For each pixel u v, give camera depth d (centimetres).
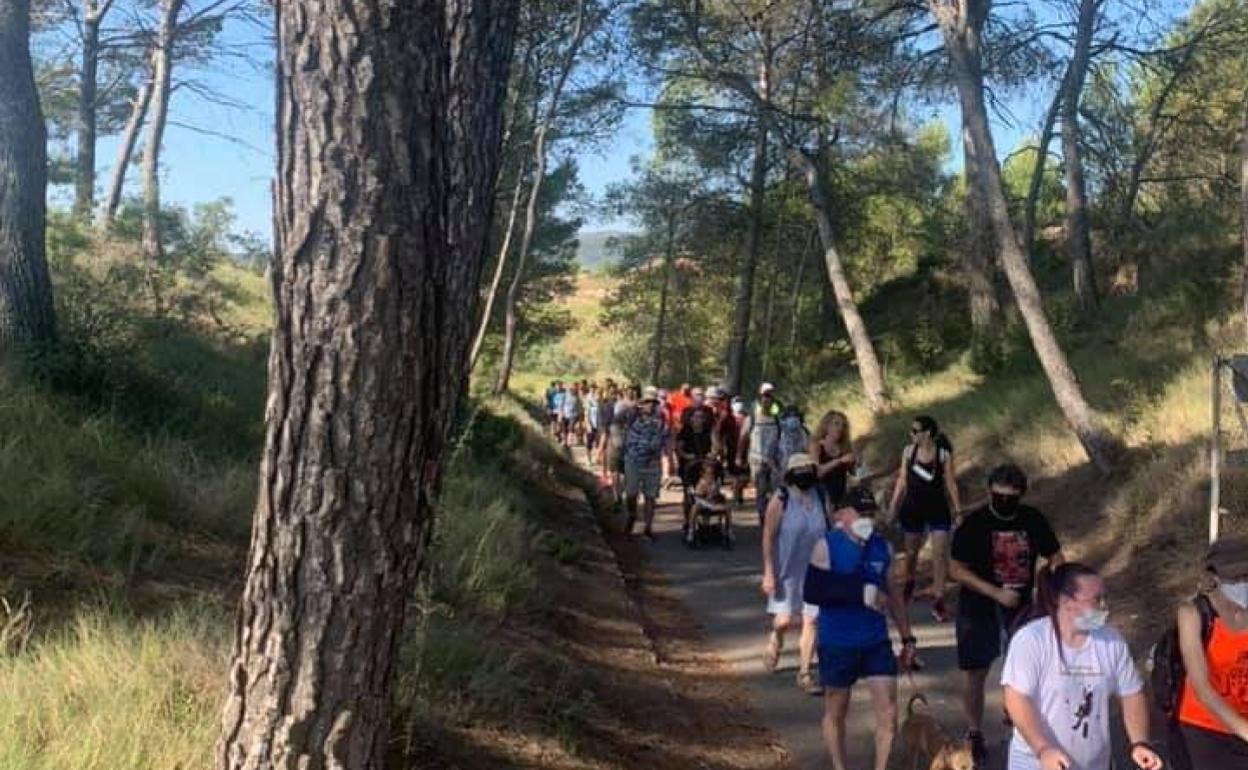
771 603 872
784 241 3597
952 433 1909
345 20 303
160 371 1112
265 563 329
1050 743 425
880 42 2380
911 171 3072
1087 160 2372
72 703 455
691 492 1512
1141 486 1190
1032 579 639
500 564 909
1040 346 1386
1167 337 1741
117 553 657
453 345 346
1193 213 2064
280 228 317
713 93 2791
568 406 3178
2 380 827
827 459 1121
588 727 668
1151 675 487
